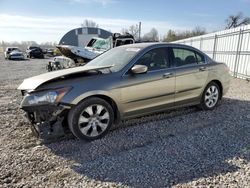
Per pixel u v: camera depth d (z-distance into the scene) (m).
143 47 4.88
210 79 5.69
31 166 3.40
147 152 3.74
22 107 4.00
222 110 5.86
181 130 4.61
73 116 4.01
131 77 4.49
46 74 4.47
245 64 11.81
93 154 3.72
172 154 3.66
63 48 13.62
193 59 5.51
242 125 4.83
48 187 2.92
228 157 3.54
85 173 3.21
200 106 5.74
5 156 3.68
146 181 3.00
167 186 2.89
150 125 4.86
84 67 4.80
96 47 17.47
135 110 4.62
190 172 3.17
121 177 3.10
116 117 4.51
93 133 4.19
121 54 5.00
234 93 7.99
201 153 3.68
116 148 3.90
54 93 3.89
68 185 2.96
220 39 14.61
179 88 5.13
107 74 4.37
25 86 4.17
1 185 2.96
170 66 5.05
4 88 9.82
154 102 4.82
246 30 11.75
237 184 2.90
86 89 4.06
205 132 4.50
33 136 4.43
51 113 3.91
